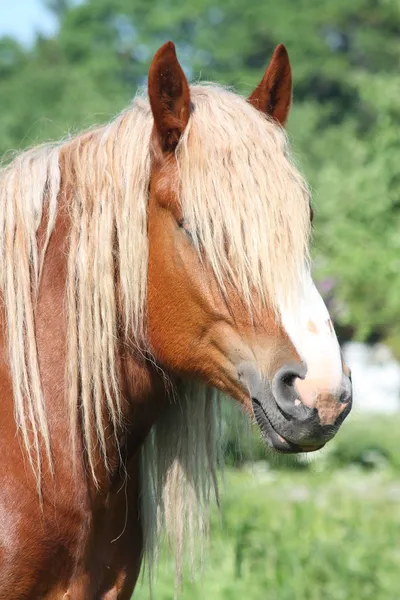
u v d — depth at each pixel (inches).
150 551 202.5
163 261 181.3
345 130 1786.4
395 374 1382.9
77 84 1289.4
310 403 167.3
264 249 171.6
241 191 174.4
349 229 749.3
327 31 2388.0
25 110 1253.7
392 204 754.8
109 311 182.7
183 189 177.9
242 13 2251.5
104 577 195.2
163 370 190.4
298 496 633.6
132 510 199.6
